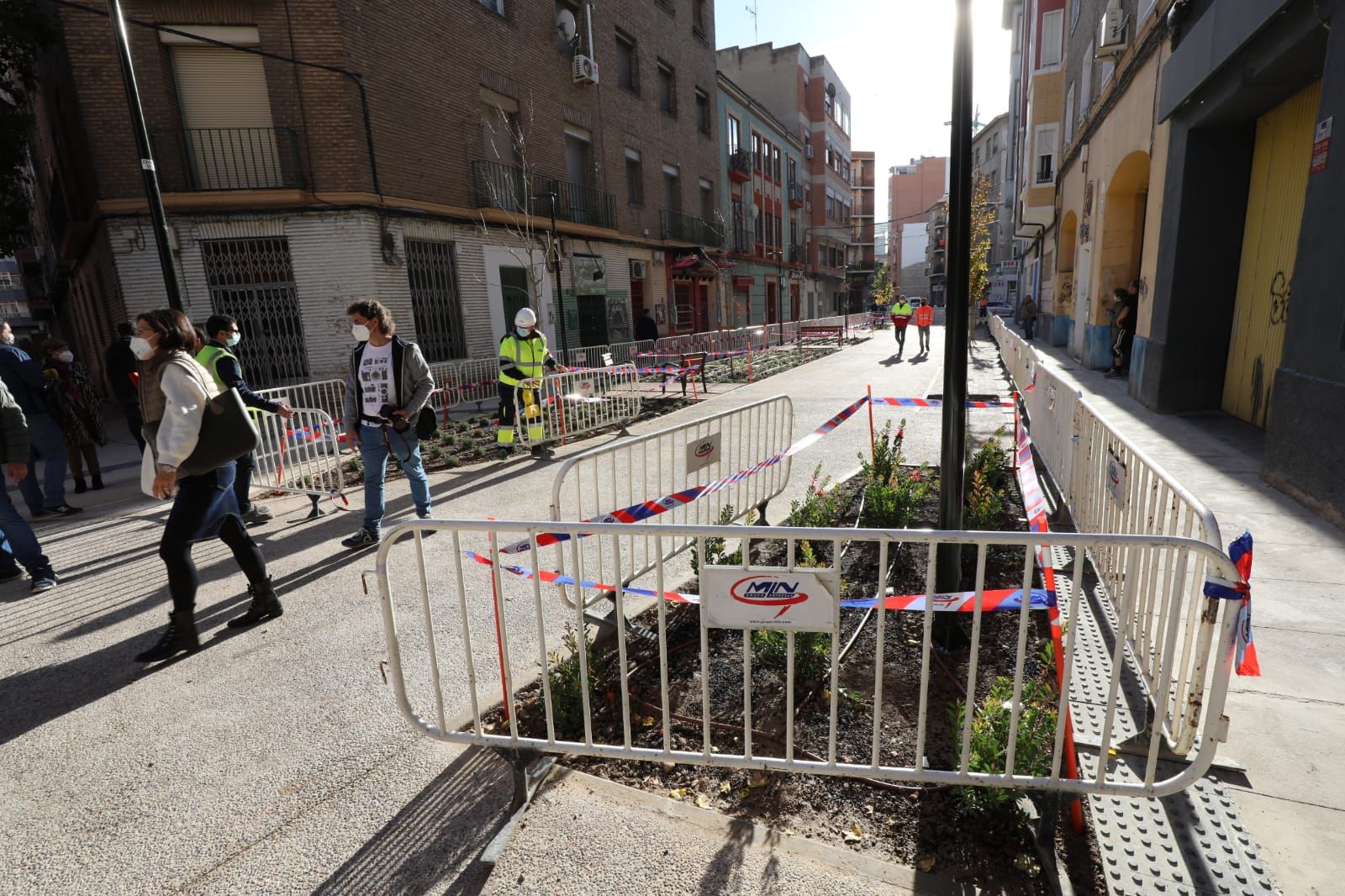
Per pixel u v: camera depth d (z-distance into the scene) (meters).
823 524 4.42
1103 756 1.92
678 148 23.00
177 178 11.09
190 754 2.70
